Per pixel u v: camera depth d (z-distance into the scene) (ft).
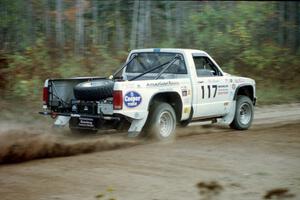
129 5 68.85
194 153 29.35
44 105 33.88
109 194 20.79
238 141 33.73
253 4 86.69
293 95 65.26
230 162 27.07
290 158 28.25
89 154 29.19
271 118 46.88
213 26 79.51
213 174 24.38
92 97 31.78
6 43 52.75
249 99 40.78
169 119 33.99
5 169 24.95
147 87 32.14
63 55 56.80
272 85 69.92
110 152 29.76
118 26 66.49
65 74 51.67
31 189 21.36
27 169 25.00
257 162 27.17
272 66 75.00
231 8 84.33
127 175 23.98
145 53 37.65
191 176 23.93
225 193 21.18
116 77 37.65
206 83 36.60
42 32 58.39
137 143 32.48
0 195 20.40
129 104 30.99
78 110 32.99
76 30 60.49
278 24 85.20
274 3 86.28
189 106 35.29
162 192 21.21
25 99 44.21
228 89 38.78
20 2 54.44
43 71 50.47
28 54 51.65
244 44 75.36
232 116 39.32
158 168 25.50
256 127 41.50
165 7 73.82
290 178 23.80
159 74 35.68
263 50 77.10
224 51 73.87
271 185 22.52
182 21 76.38
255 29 82.17
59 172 24.43
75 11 60.90
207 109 36.91
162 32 73.00
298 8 86.07
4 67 48.70
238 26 77.05
